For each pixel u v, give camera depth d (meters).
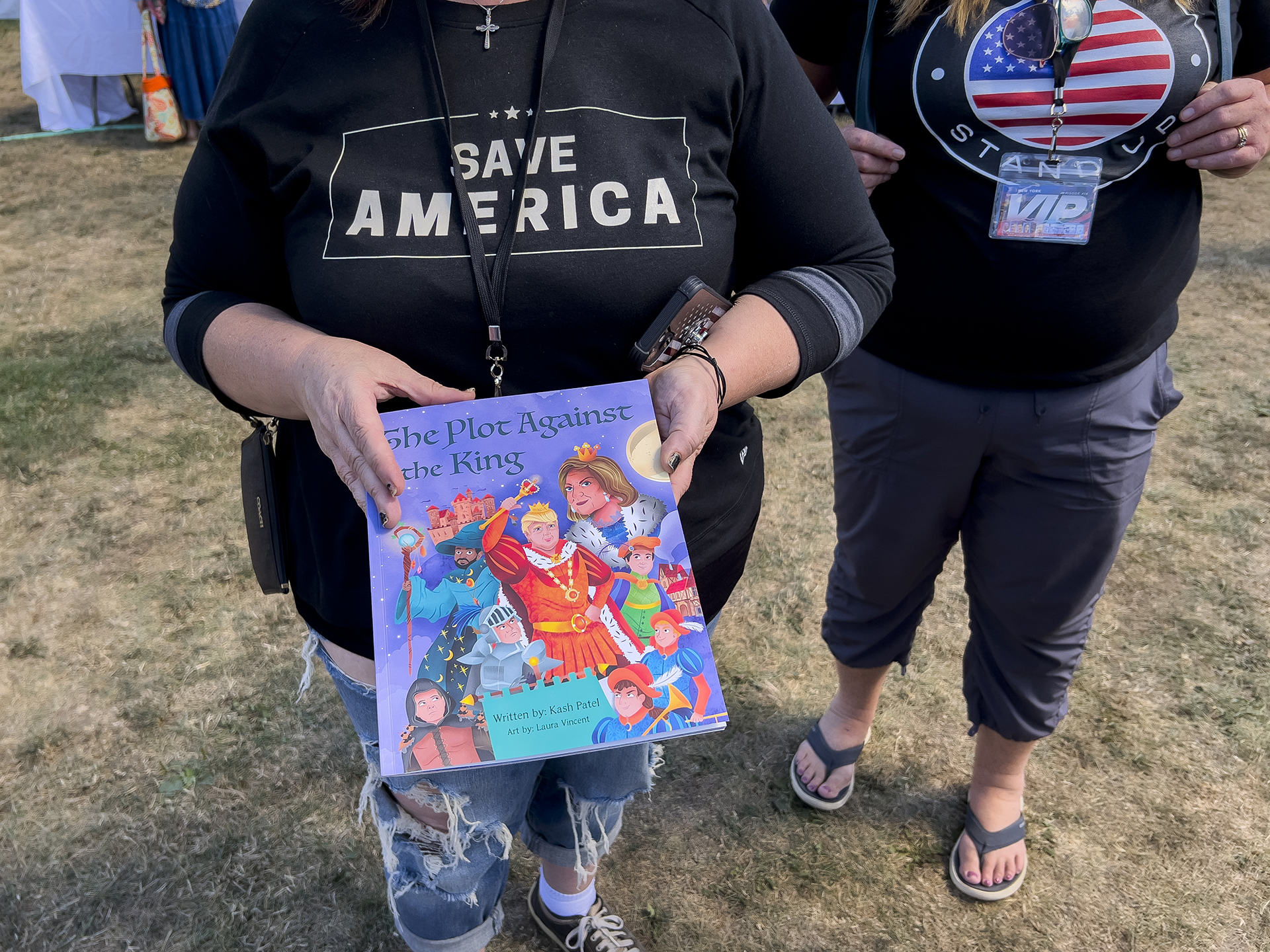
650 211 0.98
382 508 0.92
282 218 1.05
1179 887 1.87
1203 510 2.88
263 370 0.99
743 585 2.70
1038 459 1.50
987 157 1.37
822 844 1.99
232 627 2.52
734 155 1.05
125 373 3.65
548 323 0.99
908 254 1.47
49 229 4.90
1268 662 2.36
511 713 0.88
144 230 4.89
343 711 2.29
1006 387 1.47
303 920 1.83
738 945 1.81
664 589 0.92
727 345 0.99
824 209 1.08
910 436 1.57
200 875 1.91
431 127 0.96
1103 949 1.78
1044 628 1.66
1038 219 1.36
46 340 3.86
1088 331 1.40
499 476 0.94
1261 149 1.32
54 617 2.54
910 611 1.87
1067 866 1.92
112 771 2.12
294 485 1.15
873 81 1.46
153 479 3.09
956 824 2.02
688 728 0.88
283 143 0.98
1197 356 3.62
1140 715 2.23
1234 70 1.48
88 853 1.94
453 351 1.01
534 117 0.95
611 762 1.35
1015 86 1.32
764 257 1.13
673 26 0.98
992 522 1.62
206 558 2.77
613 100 0.96
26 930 1.80
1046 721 1.77
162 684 2.34
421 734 0.87
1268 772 2.09
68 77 6.34
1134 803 2.03
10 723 2.23
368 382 0.93
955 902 1.87
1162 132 1.33
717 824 2.04
